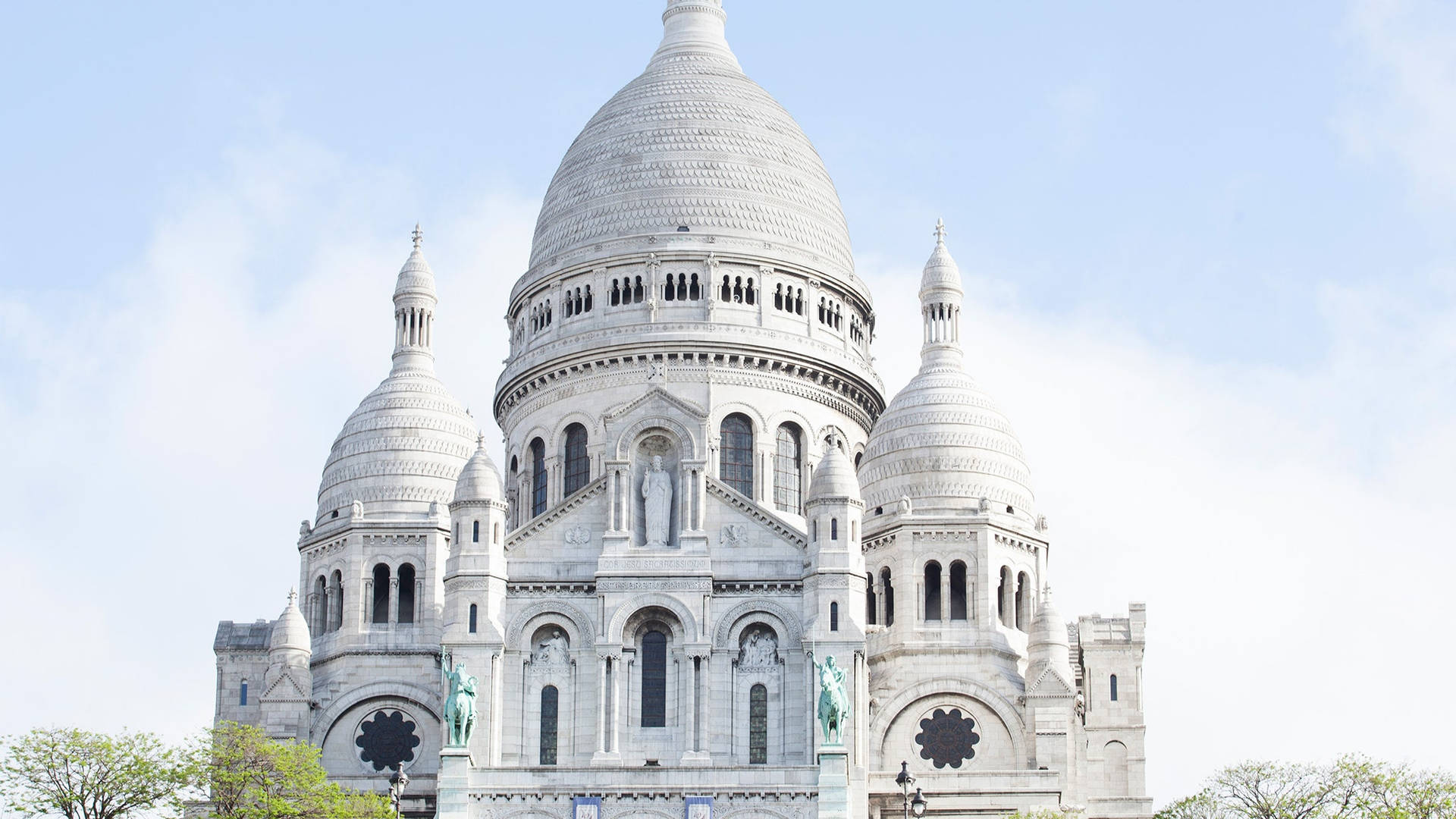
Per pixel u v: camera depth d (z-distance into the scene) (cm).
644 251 15325
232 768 11894
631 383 14962
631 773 12200
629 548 13062
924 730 14025
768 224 15588
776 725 12812
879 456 14812
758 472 14888
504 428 15762
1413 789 11488
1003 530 14462
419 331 15662
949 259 15562
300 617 14250
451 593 12888
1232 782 11812
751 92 16338
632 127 16012
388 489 14800
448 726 12269
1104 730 14638
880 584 14450
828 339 15550
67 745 11519
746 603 12975
